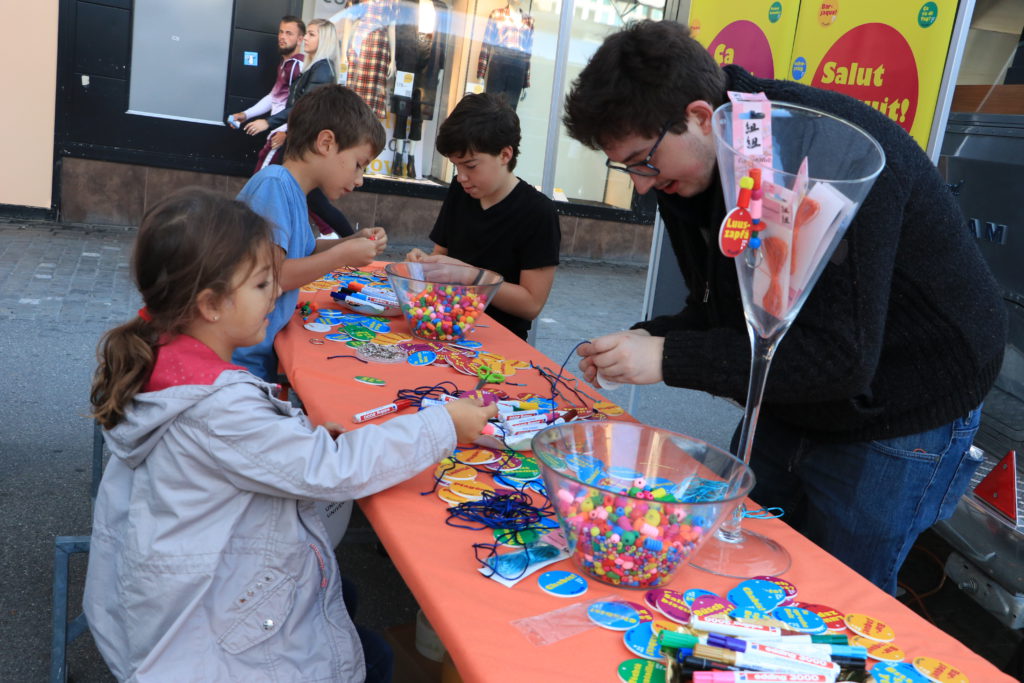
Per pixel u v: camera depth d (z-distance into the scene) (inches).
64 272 217.6
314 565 51.7
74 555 100.6
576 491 42.7
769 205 43.1
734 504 43.4
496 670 35.5
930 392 57.7
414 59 287.1
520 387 73.8
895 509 60.6
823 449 63.6
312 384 68.5
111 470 54.6
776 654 36.3
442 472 55.1
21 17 249.6
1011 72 135.6
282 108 276.5
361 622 94.7
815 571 48.0
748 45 120.7
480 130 100.4
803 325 50.8
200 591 47.5
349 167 88.4
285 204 84.5
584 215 322.3
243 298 50.6
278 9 269.3
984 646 104.7
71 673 80.9
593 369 59.7
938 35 91.2
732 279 57.9
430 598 40.7
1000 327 58.0
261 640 49.0
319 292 102.5
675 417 178.2
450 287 83.2
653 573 42.7
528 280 110.1
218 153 276.8
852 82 102.6
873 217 48.5
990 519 89.7
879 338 49.3
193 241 47.9
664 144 51.3
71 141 263.4
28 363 157.3
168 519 48.3
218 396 47.6
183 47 264.7
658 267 137.7
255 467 47.6
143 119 267.1
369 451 49.7
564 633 38.8
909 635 41.5
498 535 47.4
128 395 48.6
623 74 50.5
